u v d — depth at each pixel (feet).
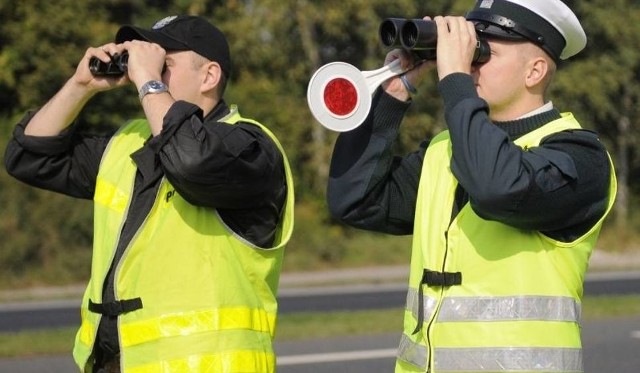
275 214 33.01
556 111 31.45
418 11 236.22
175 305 31.65
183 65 33.76
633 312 111.96
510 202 28.02
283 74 239.30
